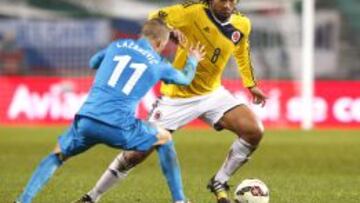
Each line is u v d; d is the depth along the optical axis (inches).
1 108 3376.0
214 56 1354.6
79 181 1742.1
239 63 1424.7
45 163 1204.5
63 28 3762.3
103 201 1470.2
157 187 1656.0
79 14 3973.9
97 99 1187.3
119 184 1686.8
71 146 1198.9
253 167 2059.5
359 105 3280.0
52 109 3346.5
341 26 3922.2
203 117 1390.3
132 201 1477.6
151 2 3969.0
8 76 3390.7
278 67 3759.8
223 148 2512.3
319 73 3882.9
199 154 2352.4
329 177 1870.1
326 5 3946.9
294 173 1945.1
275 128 3248.0
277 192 1592.0
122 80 1189.7
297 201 1485.0
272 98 3289.9
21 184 1695.4
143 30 1227.2
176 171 1238.9
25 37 3747.5
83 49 3772.1
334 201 1491.1
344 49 3880.4
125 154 1315.2
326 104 3299.7
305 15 3129.9
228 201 1362.0
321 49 3887.8
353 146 2603.3
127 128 1186.0
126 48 1212.5
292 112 3287.4
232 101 1369.3
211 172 1952.5
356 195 1569.9
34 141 2694.4
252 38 3791.8
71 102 3334.2
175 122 1374.3
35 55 3745.1
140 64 1196.5
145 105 3179.1
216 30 1347.2
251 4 3907.5
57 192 1573.6
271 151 2434.8
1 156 2281.0
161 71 1201.4
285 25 3821.4
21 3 3993.6
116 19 3858.3
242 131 1353.3
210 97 1368.1
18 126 3275.1
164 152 1225.4
